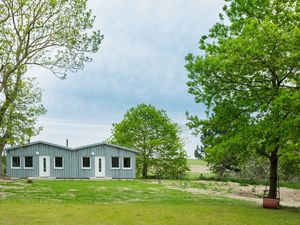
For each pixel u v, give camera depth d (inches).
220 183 1749.5
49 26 1068.5
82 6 1086.4
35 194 1023.0
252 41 723.4
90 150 1977.1
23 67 1072.2
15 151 1882.4
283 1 845.2
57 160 1923.0
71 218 621.6
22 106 1129.4
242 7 861.2
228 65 746.2
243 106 821.2
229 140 805.2
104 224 573.0
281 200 1243.8
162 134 2268.7
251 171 1957.4
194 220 621.6
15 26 1042.7
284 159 868.6
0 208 724.0
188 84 849.5
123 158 2039.9
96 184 1444.4
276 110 716.0
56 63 1098.7
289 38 697.6
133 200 955.3
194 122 884.0
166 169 2224.4
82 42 1104.2
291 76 787.4
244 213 715.4
